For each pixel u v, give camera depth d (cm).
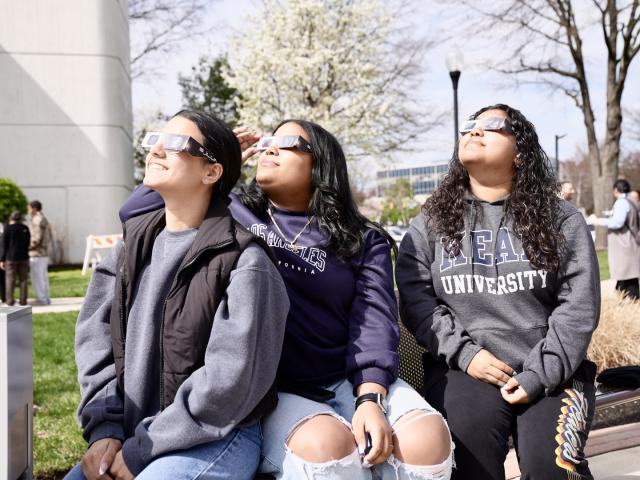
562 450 203
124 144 2409
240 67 2480
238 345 173
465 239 239
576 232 235
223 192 201
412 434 188
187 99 3669
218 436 174
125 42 2548
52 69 2256
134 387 186
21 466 185
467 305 238
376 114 2359
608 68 2147
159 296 186
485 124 239
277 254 222
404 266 252
